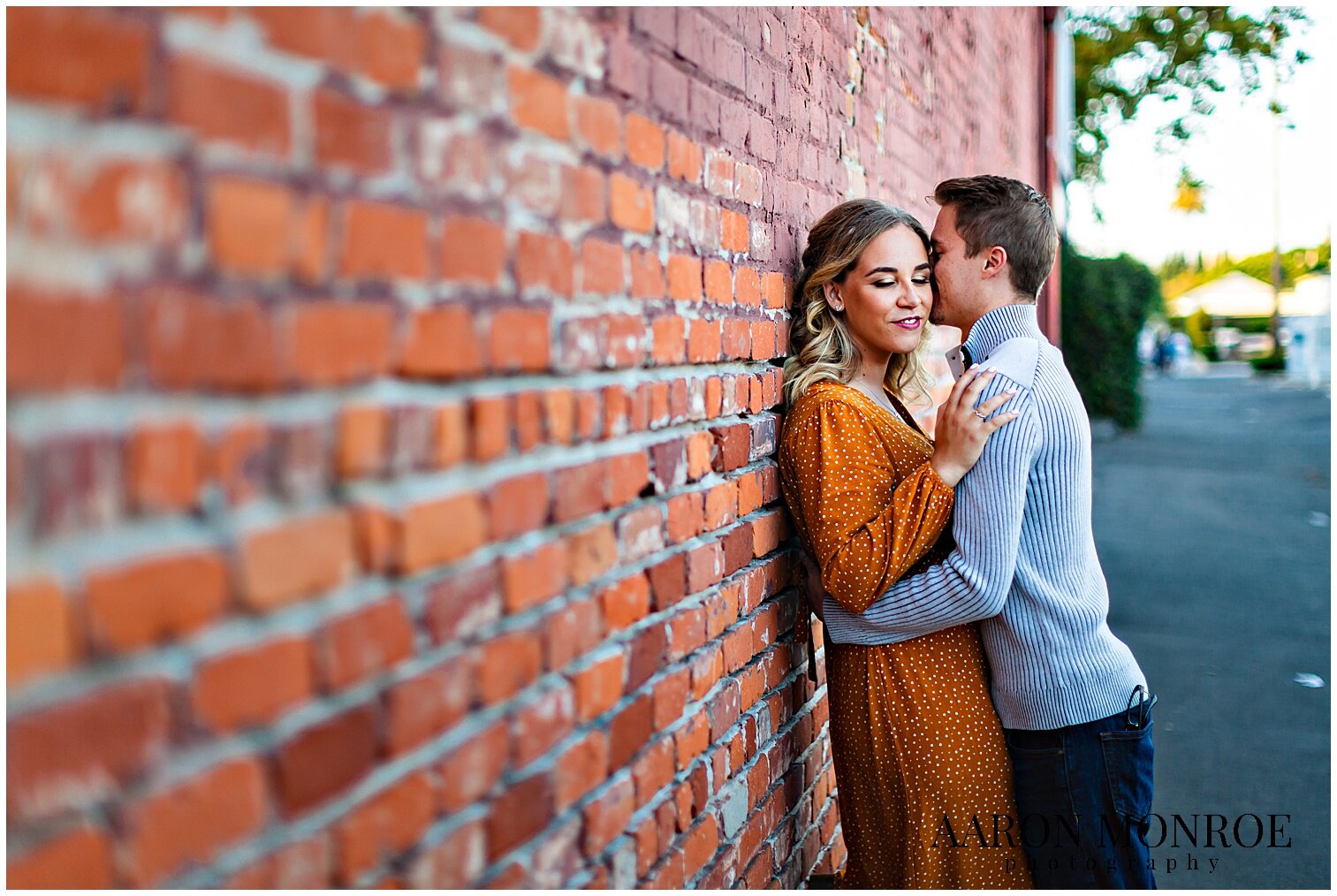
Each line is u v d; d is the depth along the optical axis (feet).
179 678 2.64
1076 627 6.93
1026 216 7.44
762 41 7.21
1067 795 6.99
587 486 4.66
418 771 3.53
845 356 7.70
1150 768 7.18
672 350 5.57
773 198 7.42
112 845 2.47
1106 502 32.99
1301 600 20.06
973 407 6.65
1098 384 53.11
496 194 3.95
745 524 6.77
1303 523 28.50
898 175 12.39
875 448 7.07
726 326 6.40
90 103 2.41
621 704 5.01
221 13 2.75
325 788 3.10
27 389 2.29
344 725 3.18
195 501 2.67
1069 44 49.34
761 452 7.10
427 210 3.54
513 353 4.05
